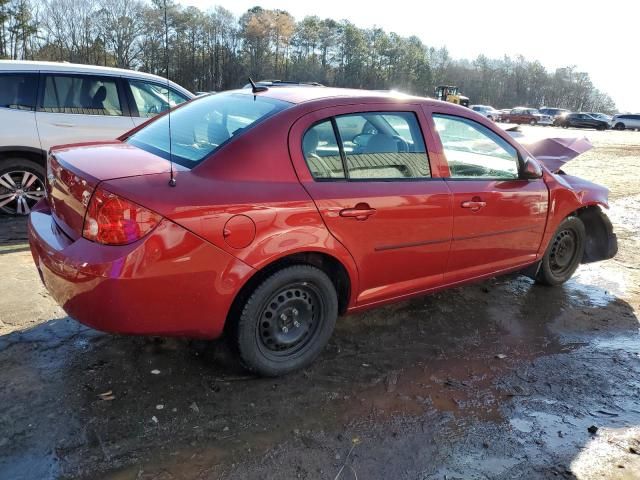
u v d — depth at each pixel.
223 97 3.51
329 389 3.01
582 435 2.76
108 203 2.39
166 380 2.95
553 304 4.52
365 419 2.77
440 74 111.62
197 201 2.51
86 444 2.41
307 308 3.09
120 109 6.47
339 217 2.96
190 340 3.37
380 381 3.14
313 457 2.46
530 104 122.06
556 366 3.48
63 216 2.75
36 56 59.38
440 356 3.49
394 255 3.31
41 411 2.61
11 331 3.34
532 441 2.69
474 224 3.71
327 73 94.44
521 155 4.09
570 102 125.50
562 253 4.76
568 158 4.92
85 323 2.52
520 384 3.23
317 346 3.18
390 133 3.34
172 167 2.68
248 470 2.34
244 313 2.81
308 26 93.50
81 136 6.16
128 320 2.46
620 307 4.55
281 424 2.67
